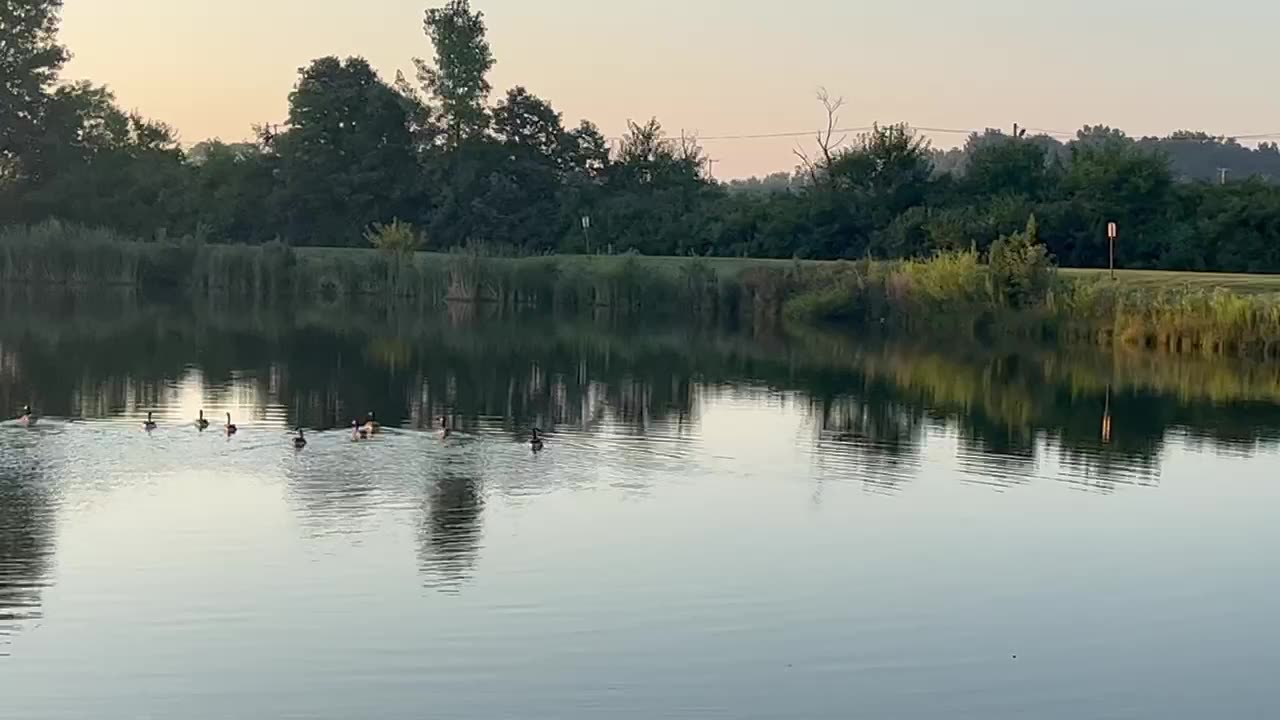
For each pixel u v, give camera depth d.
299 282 100.81
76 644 19.58
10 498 27.59
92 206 123.38
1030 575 24.09
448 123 134.88
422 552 24.36
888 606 22.11
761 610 21.66
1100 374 55.34
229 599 21.58
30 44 123.75
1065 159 134.25
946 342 70.38
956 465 33.81
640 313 89.00
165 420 37.41
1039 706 18.16
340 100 131.12
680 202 123.50
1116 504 29.83
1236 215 93.81
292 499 28.02
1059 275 78.12
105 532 25.27
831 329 78.38
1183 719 17.88
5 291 93.12
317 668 18.80
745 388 48.62
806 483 31.12
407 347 61.31
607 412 41.41
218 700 17.72
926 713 17.84
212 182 133.75
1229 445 37.59
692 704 17.86
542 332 71.88
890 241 103.81
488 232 125.88
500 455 33.19
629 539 25.64
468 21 134.88
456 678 18.55
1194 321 66.12
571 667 19.00
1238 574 24.41
